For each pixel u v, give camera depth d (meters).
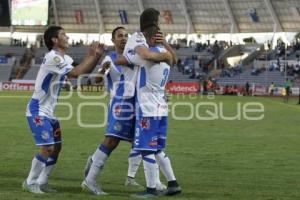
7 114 61.88
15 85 142.50
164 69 19.17
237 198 19.03
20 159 28.44
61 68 19.38
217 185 21.73
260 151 32.78
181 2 162.38
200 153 31.62
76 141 37.22
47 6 148.38
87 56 19.45
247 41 165.25
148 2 166.00
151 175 19.06
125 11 168.12
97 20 173.50
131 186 21.48
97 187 19.61
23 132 42.84
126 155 30.27
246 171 25.45
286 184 22.16
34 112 19.64
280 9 155.62
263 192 20.31
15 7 148.62
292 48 150.50
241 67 145.50
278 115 65.31
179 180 22.84
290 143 37.12
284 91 115.75
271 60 146.00
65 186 21.02
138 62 19.06
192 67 150.75
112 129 19.92
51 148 19.75
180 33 171.25
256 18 159.12
